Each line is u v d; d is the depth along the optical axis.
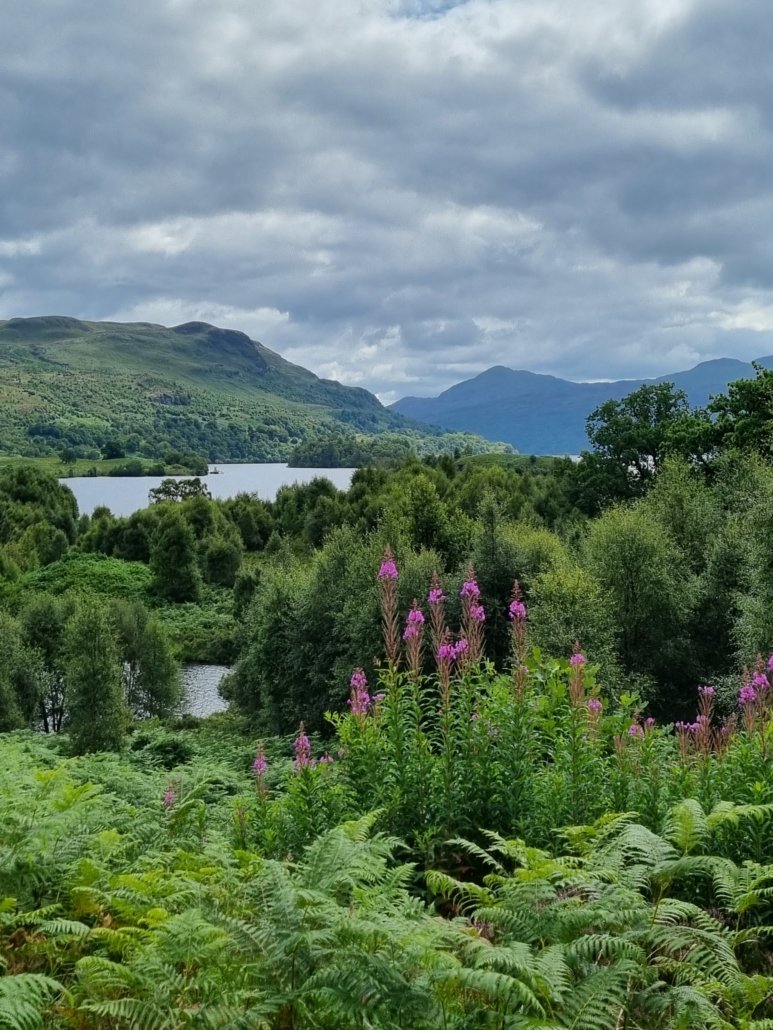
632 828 5.30
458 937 3.93
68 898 5.53
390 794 6.88
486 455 139.88
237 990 3.73
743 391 50.88
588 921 4.13
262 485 193.25
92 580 74.50
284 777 11.95
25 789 8.20
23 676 40.78
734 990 4.18
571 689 7.60
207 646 59.81
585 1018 3.42
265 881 4.35
